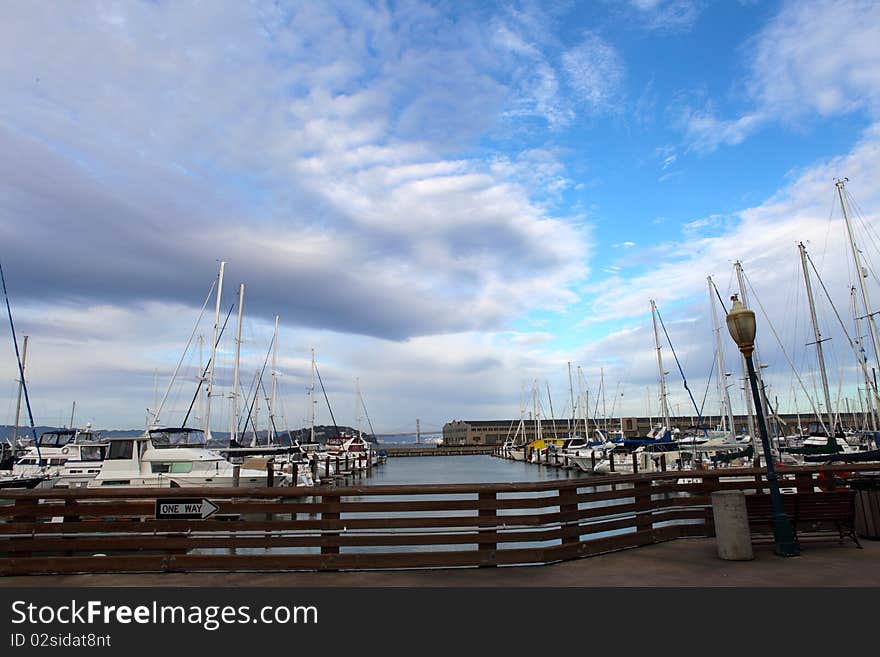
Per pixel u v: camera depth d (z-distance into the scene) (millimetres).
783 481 10070
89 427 38250
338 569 7695
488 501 8094
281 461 41969
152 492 7938
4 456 42562
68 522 7996
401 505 7941
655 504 9477
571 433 105125
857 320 41656
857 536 9492
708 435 55094
